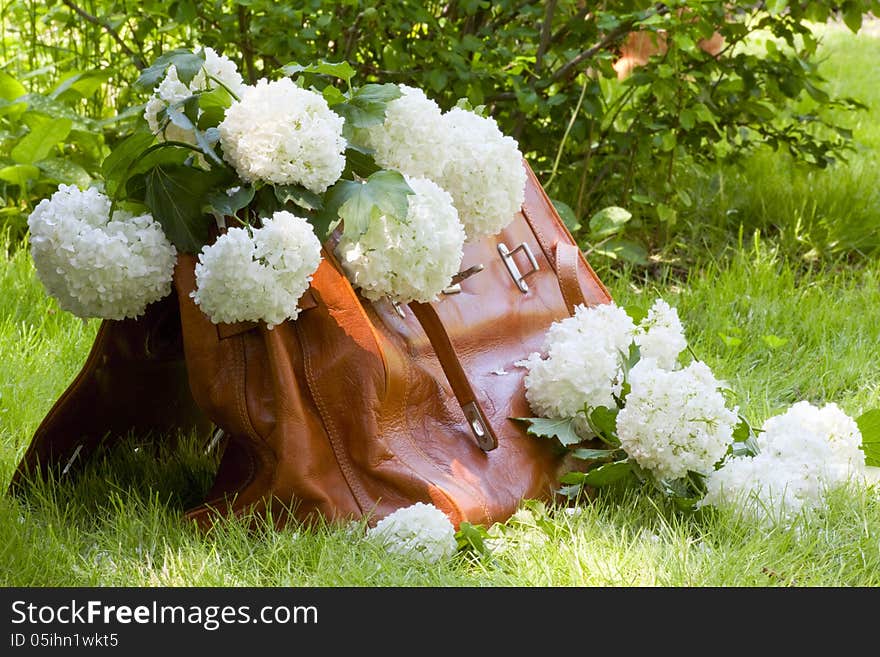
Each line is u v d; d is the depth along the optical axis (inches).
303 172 85.6
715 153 196.9
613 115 194.1
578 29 176.2
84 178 171.3
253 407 87.0
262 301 82.4
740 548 89.9
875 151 248.7
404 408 92.4
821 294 166.9
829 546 90.4
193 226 87.0
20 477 97.5
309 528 86.1
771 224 202.1
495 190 99.3
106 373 95.1
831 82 318.7
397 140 94.3
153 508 91.4
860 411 128.4
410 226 87.4
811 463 98.3
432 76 164.9
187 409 105.0
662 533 91.2
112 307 86.1
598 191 193.8
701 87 181.0
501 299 110.5
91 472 100.8
